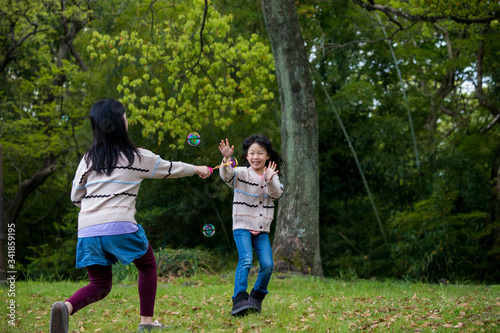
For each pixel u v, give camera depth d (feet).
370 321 12.63
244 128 46.09
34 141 49.57
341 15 44.86
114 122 10.46
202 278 28.99
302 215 29.63
